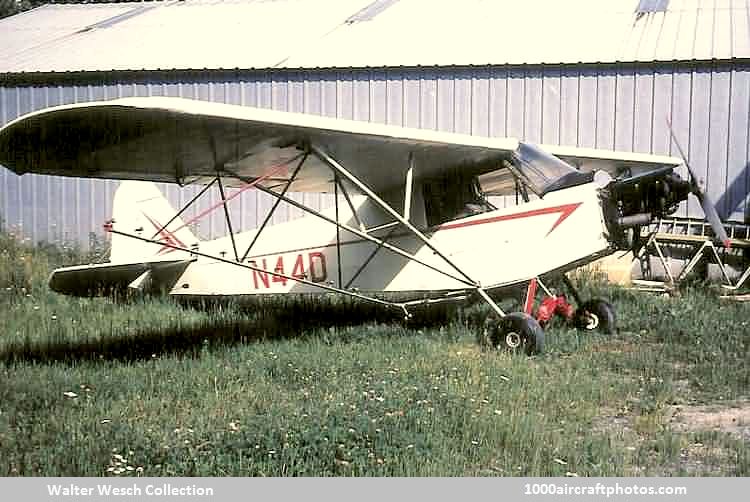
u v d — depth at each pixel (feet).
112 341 23.72
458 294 24.80
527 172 24.03
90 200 47.78
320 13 52.21
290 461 13.42
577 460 13.73
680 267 38.22
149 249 29.91
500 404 16.81
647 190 23.57
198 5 59.77
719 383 19.63
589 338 24.73
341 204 26.50
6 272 34.42
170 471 13.04
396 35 45.06
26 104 48.11
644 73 38.14
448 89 40.75
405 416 15.62
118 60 46.68
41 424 15.44
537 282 23.68
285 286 27.32
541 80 39.50
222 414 16.01
